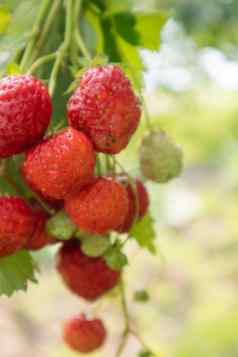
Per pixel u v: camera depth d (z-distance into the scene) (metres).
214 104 1.14
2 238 0.36
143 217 0.40
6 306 1.51
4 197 0.36
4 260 0.38
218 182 1.56
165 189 1.44
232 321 1.01
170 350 1.03
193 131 1.15
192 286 1.30
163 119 1.12
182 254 1.33
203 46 0.84
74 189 0.34
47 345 1.43
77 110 0.34
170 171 0.40
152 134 0.40
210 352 0.98
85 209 0.35
